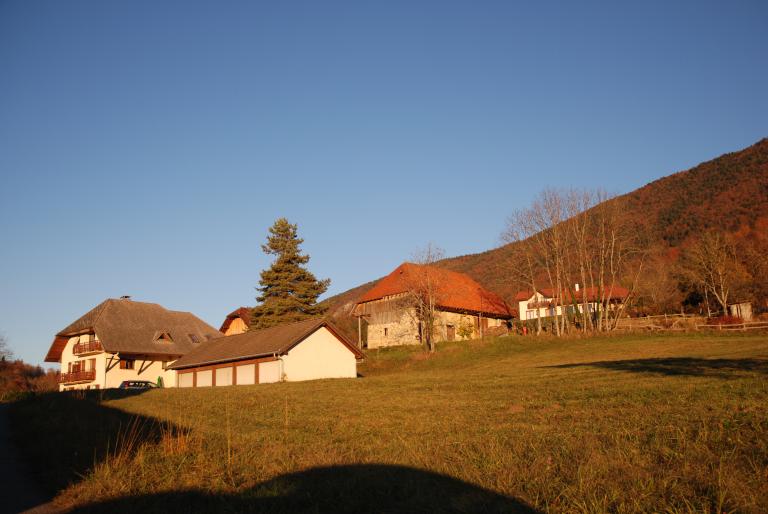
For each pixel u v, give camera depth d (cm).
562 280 5991
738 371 2156
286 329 4175
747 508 665
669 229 10650
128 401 2498
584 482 784
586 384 2138
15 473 1077
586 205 5638
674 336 4609
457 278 6594
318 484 878
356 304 6159
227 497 835
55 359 6094
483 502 744
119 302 5609
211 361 4281
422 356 4866
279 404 2127
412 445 1142
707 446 945
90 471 995
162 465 1035
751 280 6638
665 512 679
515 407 1667
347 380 3306
